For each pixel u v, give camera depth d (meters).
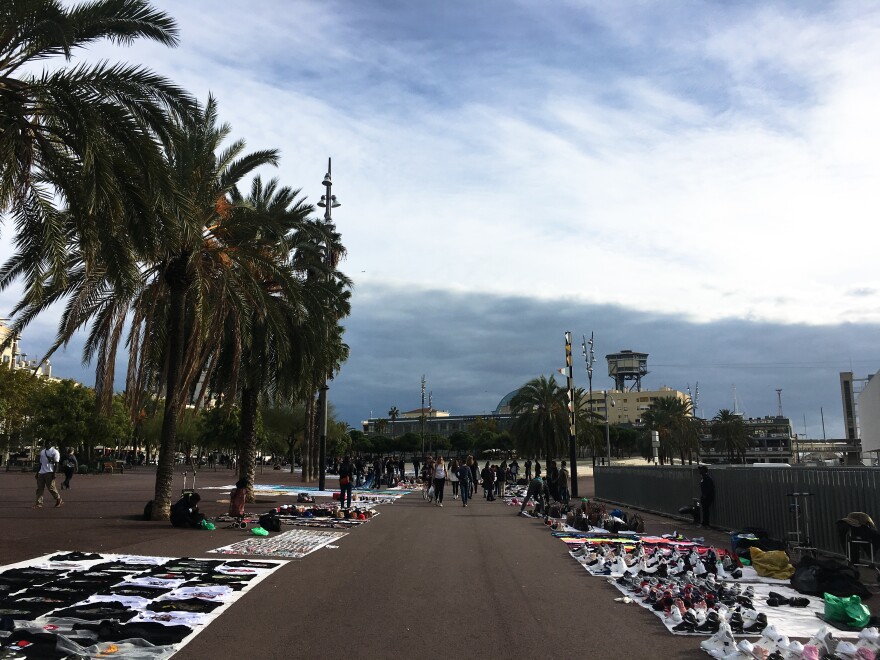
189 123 13.63
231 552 12.79
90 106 11.13
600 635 7.42
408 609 8.47
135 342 17.62
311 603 8.65
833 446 134.00
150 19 12.32
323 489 33.94
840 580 9.62
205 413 67.94
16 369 47.12
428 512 24.33
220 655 6.39
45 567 10.73
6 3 10.33
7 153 10.71
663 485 24.34
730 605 8.73
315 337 23.86
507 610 8.55
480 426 143.62
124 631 6.91
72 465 32.59
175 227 12.82
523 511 23.67
